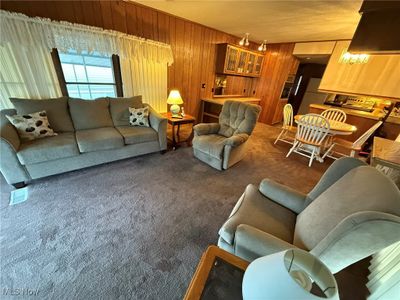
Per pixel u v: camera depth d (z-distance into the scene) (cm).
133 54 301
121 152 265
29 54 224
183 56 376
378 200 76
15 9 208
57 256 133
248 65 486
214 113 450
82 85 284
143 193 211
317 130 300
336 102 466
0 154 181
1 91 220
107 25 269
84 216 171
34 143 207
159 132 291
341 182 109
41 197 191
